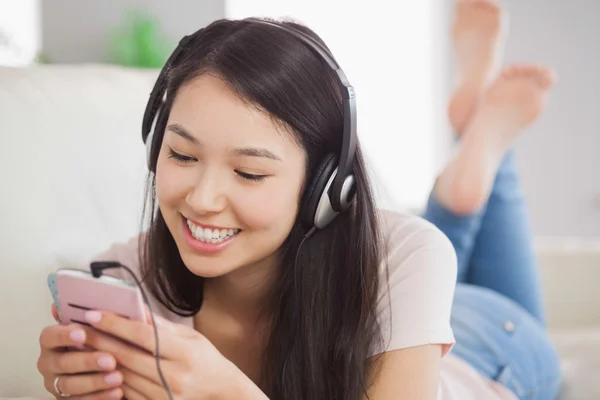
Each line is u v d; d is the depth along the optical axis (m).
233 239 0.86
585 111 3.83
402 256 1.00
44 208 1.20
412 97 4.00
